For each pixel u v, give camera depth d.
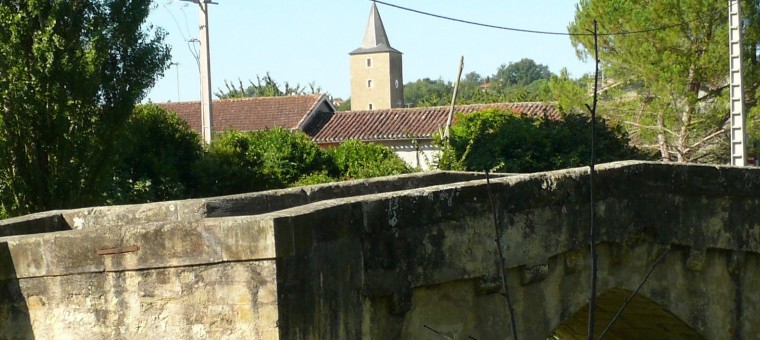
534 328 10.66
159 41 21.69
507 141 28.28
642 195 11.84
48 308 7.51
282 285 7.26
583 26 33.69
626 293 12.03
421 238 9.28
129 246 7.38
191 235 7.30
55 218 10.29
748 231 12.89
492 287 9.97
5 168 19.64
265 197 11.24
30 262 7.51
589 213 11.19
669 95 32.22
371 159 31.94
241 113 49.28
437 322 9.61
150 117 27.20
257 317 7.21
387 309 9.06
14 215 19.73
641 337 13.98
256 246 7.20
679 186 12.16
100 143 20.62
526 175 10.69
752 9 31.41
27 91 19.34
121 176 25.28
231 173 28.52
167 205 10.67
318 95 49.62
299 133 32.66
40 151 19.86
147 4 21.48
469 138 29.16
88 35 20.38
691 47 32.44
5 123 19.44
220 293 7.27
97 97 20.75
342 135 46.12
